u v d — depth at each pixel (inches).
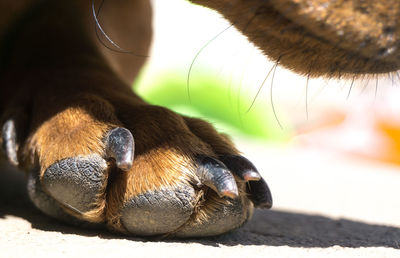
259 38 17.7
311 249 18.3
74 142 18.1
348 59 17.5
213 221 18.0
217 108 48.7
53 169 18.0
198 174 17.8
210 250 17.7
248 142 50.0
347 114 54.0
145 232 18.0
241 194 18.0
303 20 17.1
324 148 51.8
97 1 21.6
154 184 17.7
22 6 21.0
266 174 35.4
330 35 17.1
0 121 19.7
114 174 18.1
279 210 22.6
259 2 17.3
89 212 18.0
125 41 23.2
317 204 24.5
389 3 17.0
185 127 18.3
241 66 42.6
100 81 19.6
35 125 19.0
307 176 35.9
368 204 25.2
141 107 18.7
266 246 18.3
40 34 20.9
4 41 21.1
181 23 52.6
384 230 20.3
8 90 20.4
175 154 17.9
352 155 49.9
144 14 23.0
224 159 18.1
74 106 18.7
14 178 23.4
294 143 54.1
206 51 49.3
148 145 18.1
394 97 51.2
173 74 48.3
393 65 17.6
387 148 49.7
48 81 19.8
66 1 21.3
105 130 18.1
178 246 17.8
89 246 17.6
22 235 18.1
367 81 18.9
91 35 21.3
